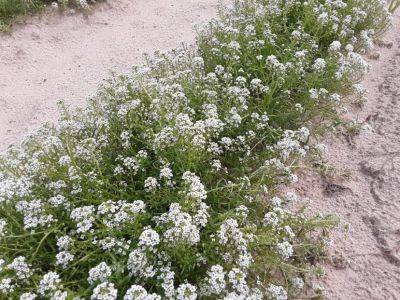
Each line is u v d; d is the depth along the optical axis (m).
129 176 0.49
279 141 0.51
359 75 0.68
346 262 0.45
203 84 0.60
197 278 0.40
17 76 0.77
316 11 0.72
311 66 0.66
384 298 0.42
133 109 0.53
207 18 0.91
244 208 0.43
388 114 0.62
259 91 0.63
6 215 0.43
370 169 0.54
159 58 0.62
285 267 0.42
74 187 0.44
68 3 0.92
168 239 0.38
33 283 0.38
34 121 0.68
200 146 0.46
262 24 0.70
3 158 0.49
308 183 0.53
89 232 0.41
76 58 0.82
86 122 0.55
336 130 0.59
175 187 0.46
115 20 0.92
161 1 0.98
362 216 0.49
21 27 0.85
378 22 0.79
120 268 0.37
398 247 0.45
